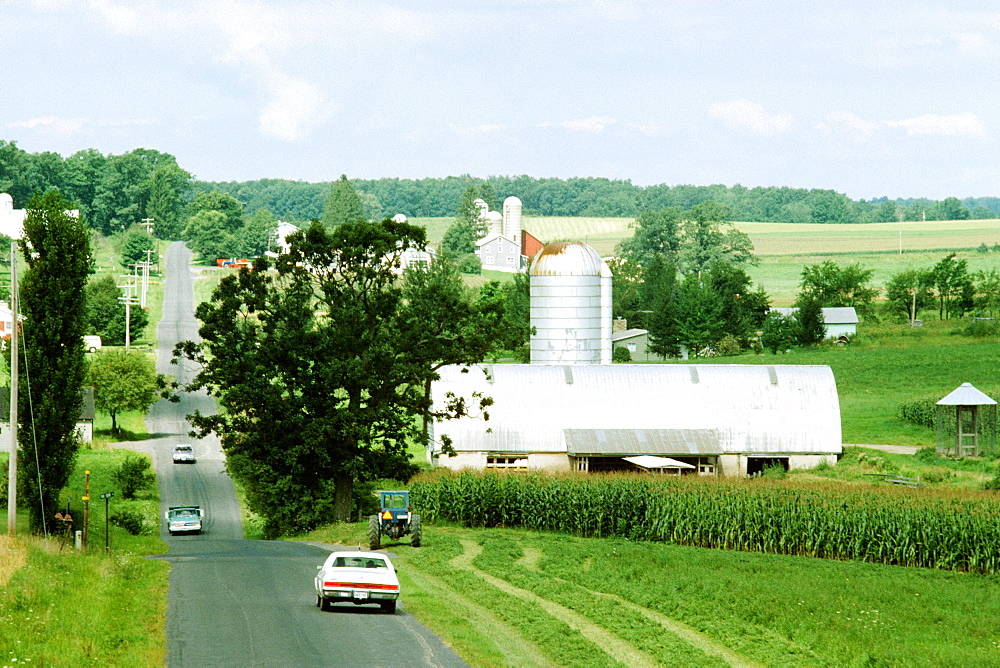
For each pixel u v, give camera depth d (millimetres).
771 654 42125
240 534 106812
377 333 95438
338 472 95375
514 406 114375
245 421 93812
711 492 78125
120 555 66188
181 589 49812
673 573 60250
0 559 50719
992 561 66188
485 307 98000
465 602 48844
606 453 110125
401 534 70062
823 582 58281
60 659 33219
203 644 37375
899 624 48281
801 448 114125
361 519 97250
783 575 61281
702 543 76625
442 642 39094
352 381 90438
